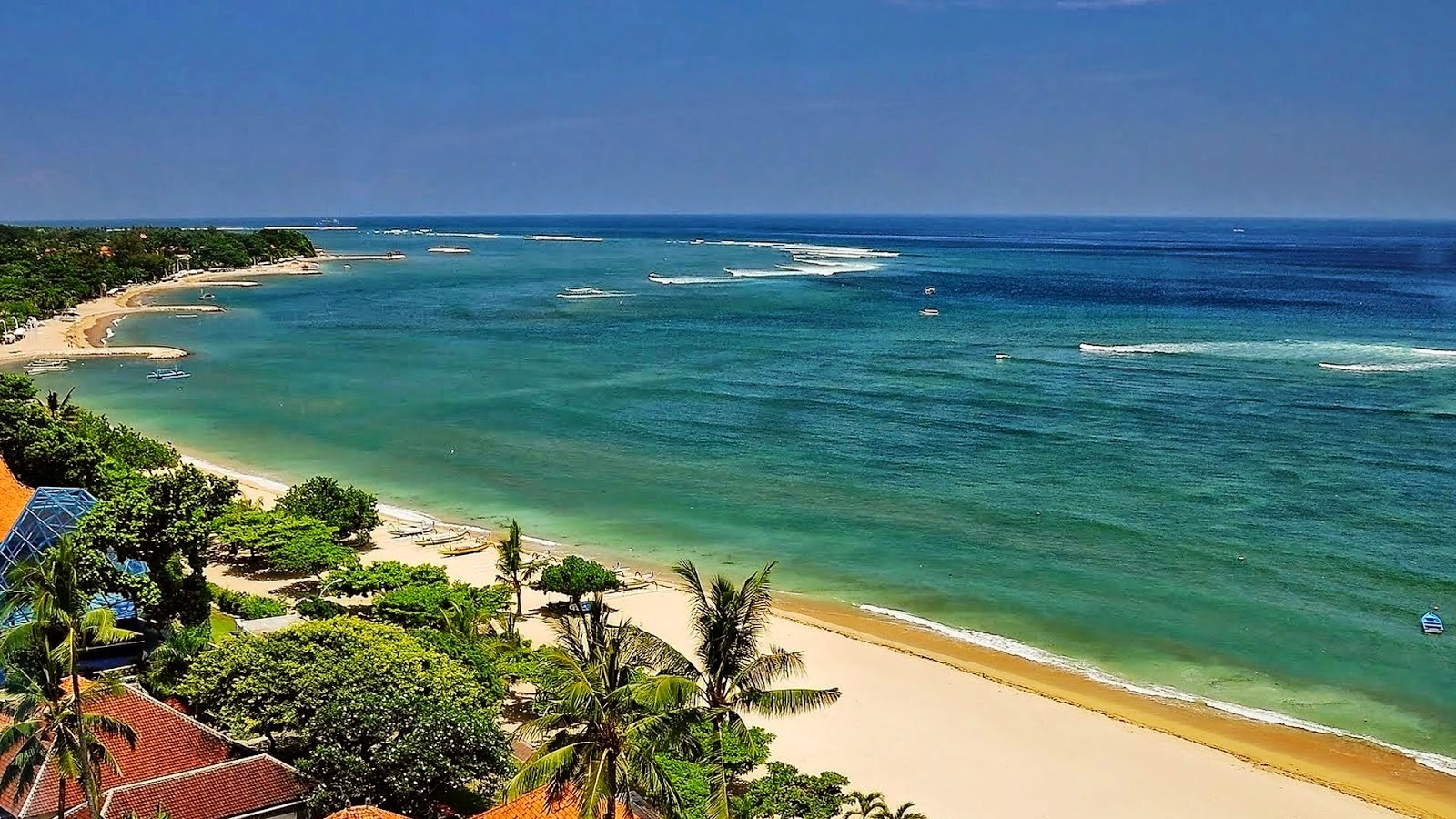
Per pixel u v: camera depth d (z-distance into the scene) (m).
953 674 52.97
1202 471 87.31
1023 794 42.66
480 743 37.19
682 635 56.19
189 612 48.69
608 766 27.28
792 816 37.25
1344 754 46.44
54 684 32.41
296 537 63.22
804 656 54.78
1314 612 60.78
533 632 56.31
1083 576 66.19
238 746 37.03
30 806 33.25
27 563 42.66
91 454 68.50
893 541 72.50
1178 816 41.31
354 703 36.62
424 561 66.88
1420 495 80.56
